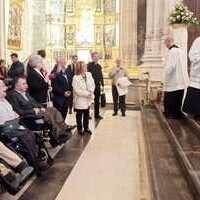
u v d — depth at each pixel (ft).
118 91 42.52
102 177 20.21
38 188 18.42
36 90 26.61
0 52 46.96
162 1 46.55
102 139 29.91
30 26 59.62
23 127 19.94
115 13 73.46
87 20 74.74
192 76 25.35
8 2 49.14
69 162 23.08
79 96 31.19
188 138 21.34
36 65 26.89
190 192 14.15
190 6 45.42
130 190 18.21
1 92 20.17
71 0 75.20
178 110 28.96
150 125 30.25
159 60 45.75
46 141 26.43
